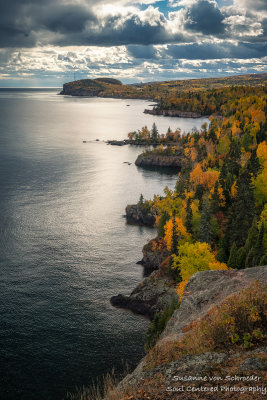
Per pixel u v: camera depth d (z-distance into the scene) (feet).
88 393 143.74
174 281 222.48
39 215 374.84
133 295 217.36
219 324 47.21
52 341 181.27
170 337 57.26
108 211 395.96
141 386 40.32
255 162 303.07
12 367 162.09
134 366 163.32
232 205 241.76
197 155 568.00
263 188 268.82
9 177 527.40
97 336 186.29
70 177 544.62
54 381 153.58
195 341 47.32
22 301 217.56
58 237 319.27
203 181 333.62
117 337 185.78
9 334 185.98
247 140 466.29
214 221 238.89
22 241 307.78
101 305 215.72
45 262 270.46
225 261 205.16
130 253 291.58
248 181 270.87
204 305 71.56
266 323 46.14
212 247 231.91
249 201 220.64
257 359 37.65
